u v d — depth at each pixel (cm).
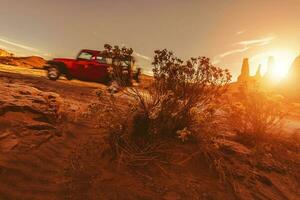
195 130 422
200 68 410
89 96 818
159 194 304
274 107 566
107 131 416
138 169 347
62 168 319
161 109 405
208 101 427
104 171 328
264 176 397
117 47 402
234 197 330
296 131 741
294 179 431
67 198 267
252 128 586
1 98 446
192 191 323
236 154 454
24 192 260
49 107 502
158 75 406
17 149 329
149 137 390
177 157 385
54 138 397
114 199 280
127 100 407
